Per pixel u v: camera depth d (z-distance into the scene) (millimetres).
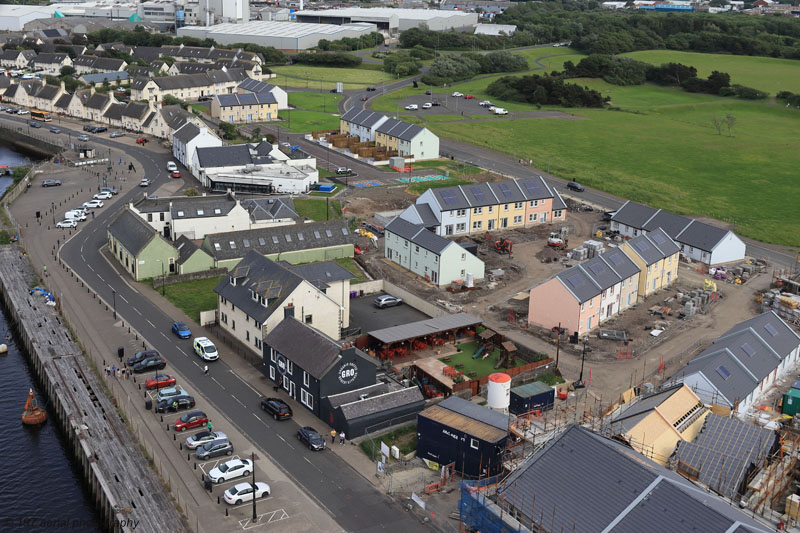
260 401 93875
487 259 147625
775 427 86312
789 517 69500
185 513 72500
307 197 183750
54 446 90750
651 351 110875
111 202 176250
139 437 84812
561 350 110688
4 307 129750
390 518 72875
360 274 138625
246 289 111062
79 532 76000
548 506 62938
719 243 147250
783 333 105750
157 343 109062
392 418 89188
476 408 84812
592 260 122938
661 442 78688
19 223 160625
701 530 57125
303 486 77500
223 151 192500
